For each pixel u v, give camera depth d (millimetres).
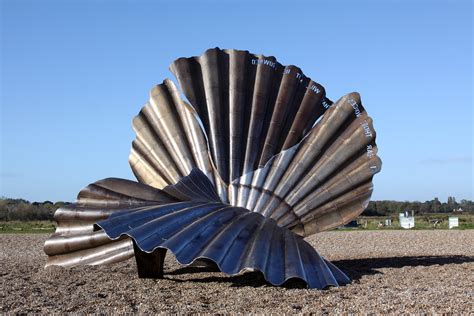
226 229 11266
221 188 15094
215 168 15336
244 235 11281
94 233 13258
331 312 8914
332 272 11992
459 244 23656
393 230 35562
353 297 10227
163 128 16281
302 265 11148
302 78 16766
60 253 13914
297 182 14891
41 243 25188
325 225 14586
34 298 10258
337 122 15344
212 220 11477
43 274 13266
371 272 14039
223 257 10438
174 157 15891
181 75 16562
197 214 11648
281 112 16234
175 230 11047
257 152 15711
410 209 85688
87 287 11539
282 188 14805
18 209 54312
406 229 37531
